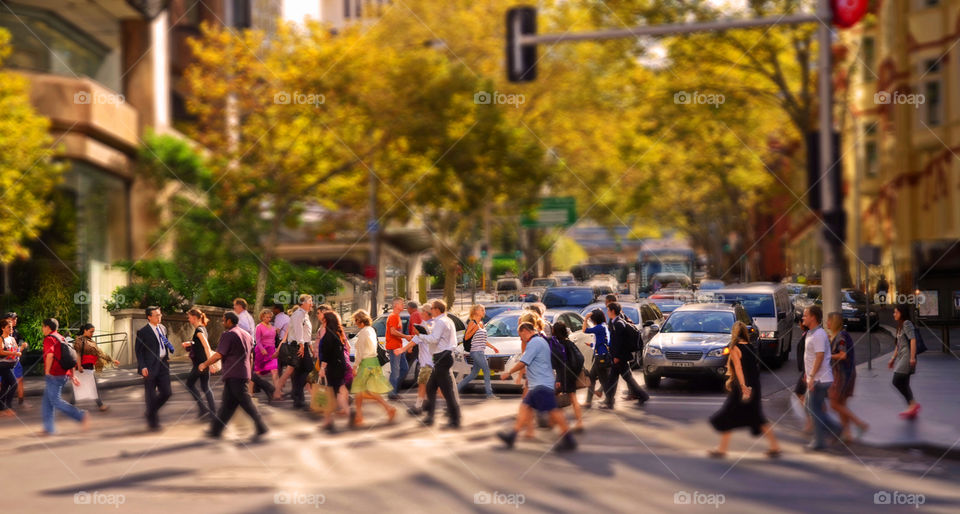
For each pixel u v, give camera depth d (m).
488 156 34.91
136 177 26.52
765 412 14.80
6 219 21.81
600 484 9.38
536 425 13.34
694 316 19.53
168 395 13.54
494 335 18.48
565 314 20.64
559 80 35.53
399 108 32.56
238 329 12.55
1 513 8.18
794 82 35.69
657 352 18.05
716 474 9.90
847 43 40.81
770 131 38.22
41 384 20.45
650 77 35.34
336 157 30.98
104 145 24.84
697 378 17.70
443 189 35.19
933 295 25.20
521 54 11.70
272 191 29.45
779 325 22.09
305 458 10.87
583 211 39.09
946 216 34.84
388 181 33.84
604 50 34.81
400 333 16.61
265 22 30.58
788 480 9.57
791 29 32.84
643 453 11.16
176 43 28.47
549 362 11.55
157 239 26.92
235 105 29.03
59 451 11.58
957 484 9.36
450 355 13.38
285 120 29.52
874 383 17.58
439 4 33.31
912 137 36.97
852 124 42.69
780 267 55.56
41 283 24.06
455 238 41.78
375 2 32.81
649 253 55.88
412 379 18.08
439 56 33.59
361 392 13.57
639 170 38.97
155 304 26.16
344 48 30.33
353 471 10.09
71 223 24.44
